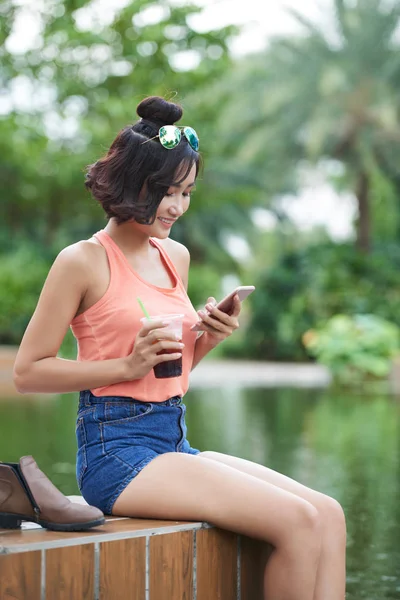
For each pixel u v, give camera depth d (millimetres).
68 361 2576
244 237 34188
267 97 21594
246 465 2689
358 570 3643
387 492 5258
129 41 16125
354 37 21297
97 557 2232
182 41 16703
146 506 2492
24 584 2119
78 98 19312
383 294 20422
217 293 25344
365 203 22688
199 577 2436
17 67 16766
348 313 20094
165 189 2662
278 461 6379
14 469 2363
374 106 21094
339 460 6469
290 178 23875
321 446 7211
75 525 2289
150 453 2574
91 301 2645
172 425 2662
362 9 21297
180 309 2750
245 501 2404
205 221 33750
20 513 2346
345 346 15656
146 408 2611
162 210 2697
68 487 5227
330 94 21219
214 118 22828
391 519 4559
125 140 2670
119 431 2596
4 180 22359
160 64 16984
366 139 21500
